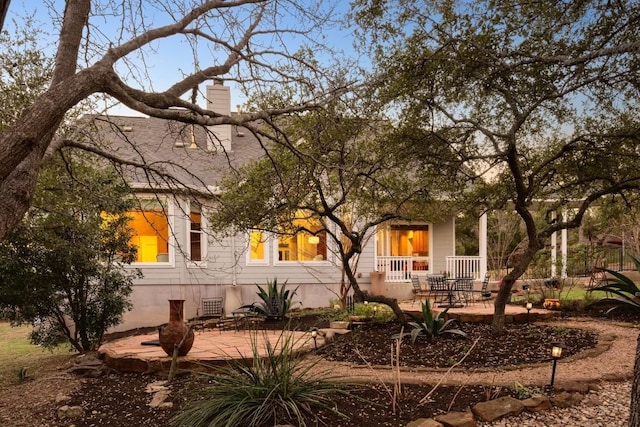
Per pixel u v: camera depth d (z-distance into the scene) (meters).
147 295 11.81
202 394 4.34
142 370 5.68
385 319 8.49
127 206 8.27
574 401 4.20
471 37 5.64
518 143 7.22
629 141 6.39
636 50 4.37
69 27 4.57
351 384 4.52
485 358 5.94
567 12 5.58
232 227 9.30
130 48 4.65
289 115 6.21
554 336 7.11
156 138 13.04
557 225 7.09
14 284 7.55
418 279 13.28
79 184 6.61
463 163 7.09
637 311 9.00
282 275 13.02
